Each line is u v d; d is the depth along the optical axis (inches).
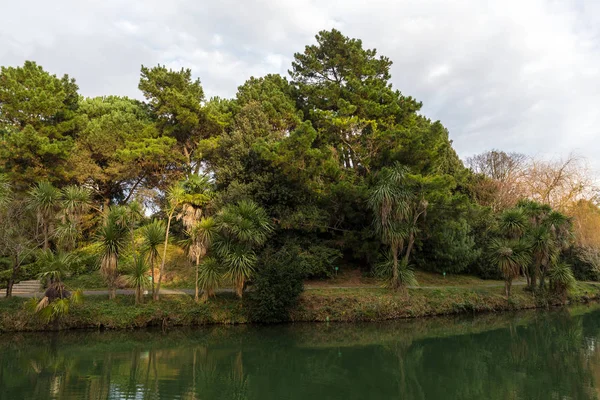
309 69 1168.8
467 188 1397.6
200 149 1084.5
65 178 970.1
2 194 683.4
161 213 1092.5
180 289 826.2
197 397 373.7
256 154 931.3
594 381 433.4
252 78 1283.2
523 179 1419.8
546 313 905.5
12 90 927.7
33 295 735.1
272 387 410.6
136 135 1096.8
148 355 535.5
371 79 1065.5
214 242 720.3
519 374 462.3
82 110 1200.8
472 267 1168.2
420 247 1006.4
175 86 1127.6
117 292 765.3
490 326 761.0
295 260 757.3
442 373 467.5
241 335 658.2
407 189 781.3
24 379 425.4
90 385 406.0
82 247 1029.2
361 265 1052.5
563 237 996.6
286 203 927.7
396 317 776.9
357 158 975.0
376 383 427.5
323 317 746.2
